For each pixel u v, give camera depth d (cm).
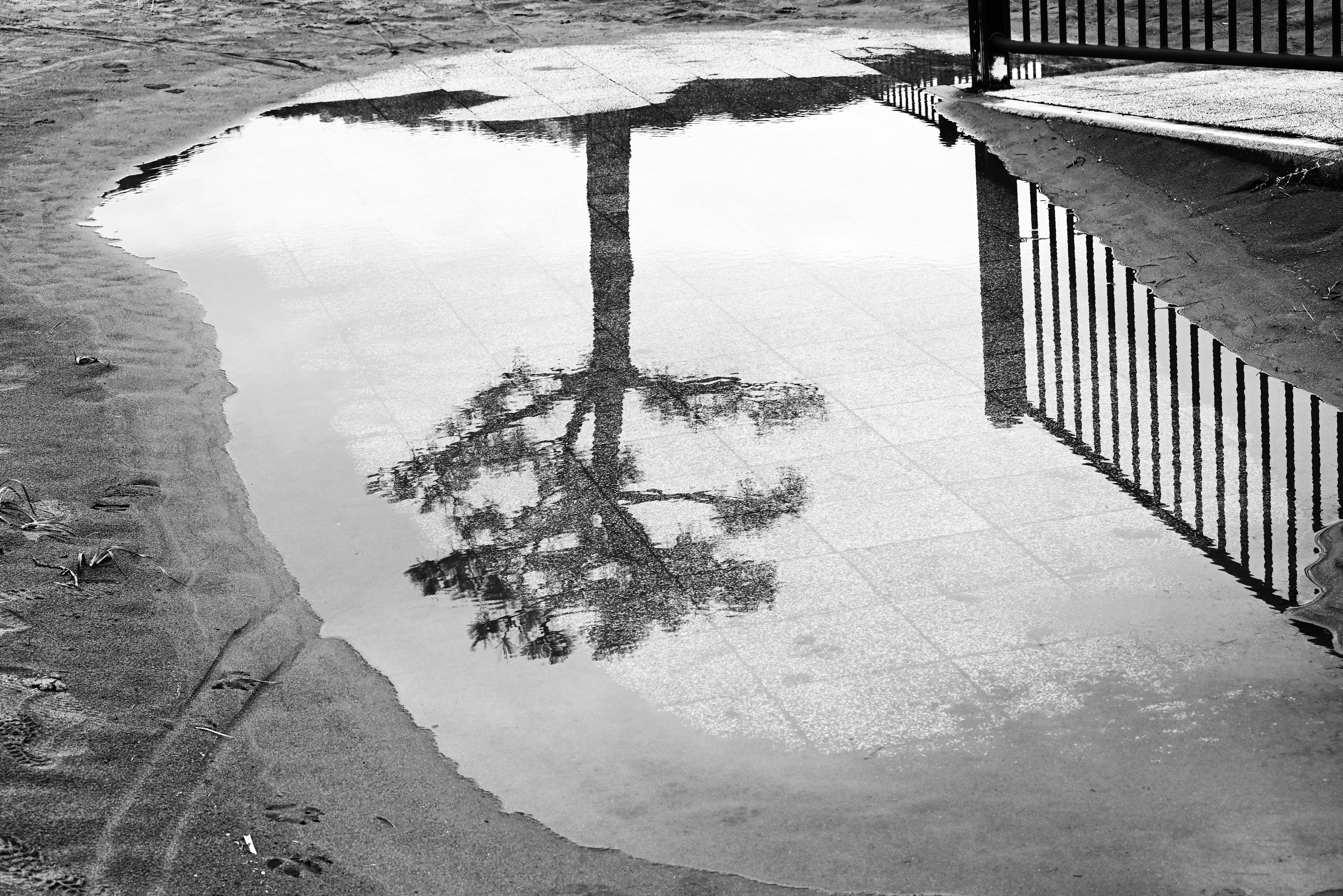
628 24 1589
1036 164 950
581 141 1088
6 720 376
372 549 491
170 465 555
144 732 382
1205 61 977
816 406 598
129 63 1422
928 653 420
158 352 679
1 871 322
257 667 420
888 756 375
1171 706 389
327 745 383
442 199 944
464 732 390
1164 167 856
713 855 340
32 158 1089
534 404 610
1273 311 659
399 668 421
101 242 875
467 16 1641
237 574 473
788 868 335
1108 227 816
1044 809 351
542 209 911
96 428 584
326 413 609
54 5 1670
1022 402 590
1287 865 328
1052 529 486
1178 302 698
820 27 1532
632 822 353
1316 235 714
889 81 1241
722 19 1591
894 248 805
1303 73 1055
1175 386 598
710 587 460
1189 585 447
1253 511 490
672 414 596
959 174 950
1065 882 326
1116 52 1038
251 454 570
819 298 729
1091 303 703
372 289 772
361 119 1202
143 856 335
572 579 468
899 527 493
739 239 832
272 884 329
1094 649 417
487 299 748
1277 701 388
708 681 411
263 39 1536
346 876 333
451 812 357
